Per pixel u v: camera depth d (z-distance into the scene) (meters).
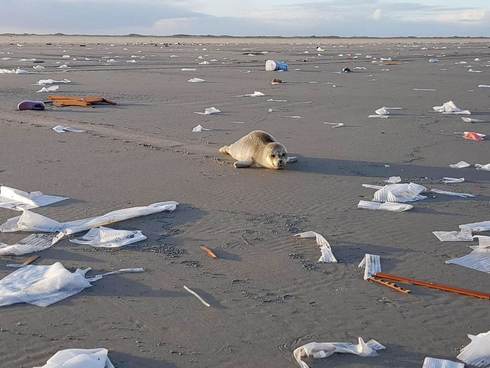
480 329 4.93
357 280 5.86
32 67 34.34
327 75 30.56
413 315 5.16
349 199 8.59
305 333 4.84
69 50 62.00
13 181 9.34
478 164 10.74
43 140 12.62
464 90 23.22
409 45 100.69
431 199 8.60
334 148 12.07
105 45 85.69
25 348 4.57
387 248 6.71
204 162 10.76
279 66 33.22
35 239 6.83
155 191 8.88
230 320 5.04
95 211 7.91
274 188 9.12
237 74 30.61
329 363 4.41
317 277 5.92
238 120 15.54
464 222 7.61
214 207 8.14
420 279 5.89
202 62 41.31
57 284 5.54
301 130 14.09
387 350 4.60
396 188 8.77
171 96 20.73
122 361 4.40
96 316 5.09
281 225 7.45
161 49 69.44
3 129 13.91
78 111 17.05
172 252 6.53
